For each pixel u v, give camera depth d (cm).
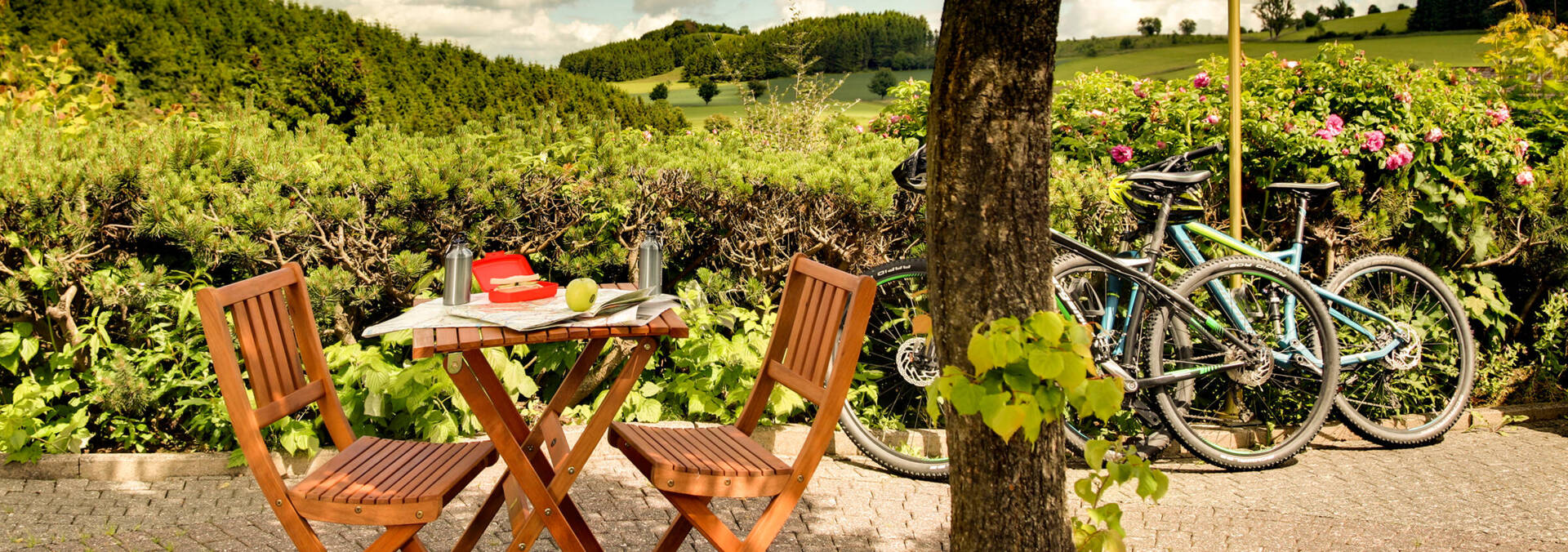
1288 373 459
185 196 401
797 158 492
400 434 430
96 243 422
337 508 245
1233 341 436
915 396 476
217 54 1374
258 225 400
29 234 401
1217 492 404
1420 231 530
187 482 385
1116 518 244
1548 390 534
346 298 433
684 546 331
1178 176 432
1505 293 564
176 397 429
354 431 423
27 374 435
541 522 265
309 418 421
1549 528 365
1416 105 530
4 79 628
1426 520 372
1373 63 547
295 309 292
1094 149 557
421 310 293
